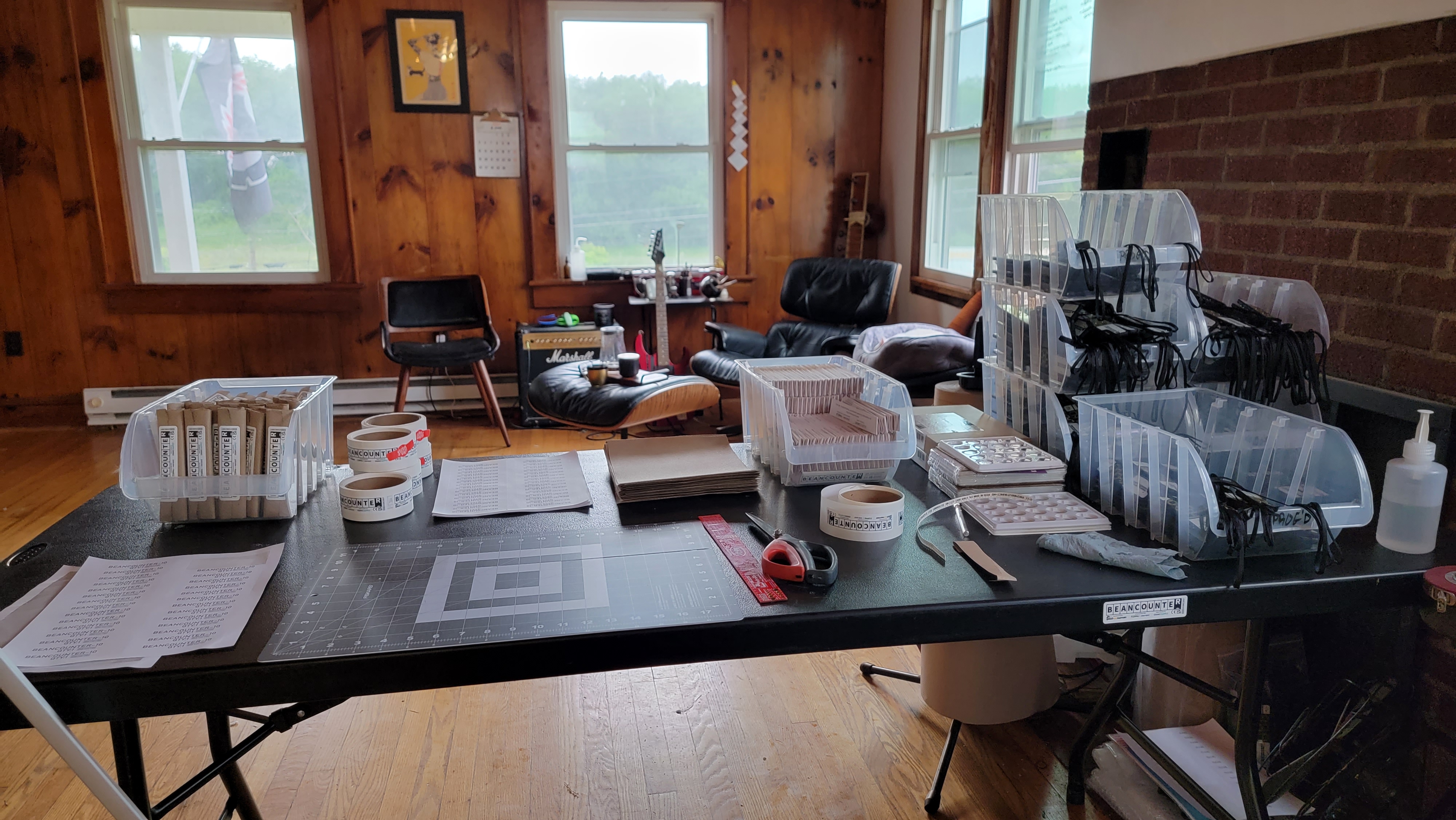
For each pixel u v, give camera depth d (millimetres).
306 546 1415
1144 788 1854
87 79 4570
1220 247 2148
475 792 1950
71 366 4867
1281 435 1508
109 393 4863
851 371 1890
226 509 1501
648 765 2043
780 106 5211
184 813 1883
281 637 1139
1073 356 1661
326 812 1890
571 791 1952
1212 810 1628
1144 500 1465
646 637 1155
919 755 2072
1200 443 1622
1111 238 1959
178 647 1114
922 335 3588
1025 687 1832
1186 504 1342
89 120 4617
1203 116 2186
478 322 4926
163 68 4703
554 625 1162
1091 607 1246
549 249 5145
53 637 1138
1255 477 1558
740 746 2111
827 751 2088
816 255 5430
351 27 4730
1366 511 1361
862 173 5340
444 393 5168
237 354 4973
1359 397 1712
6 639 1133
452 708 2273
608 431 4820
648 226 5312
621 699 2309
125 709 1072
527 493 1646
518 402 5250
